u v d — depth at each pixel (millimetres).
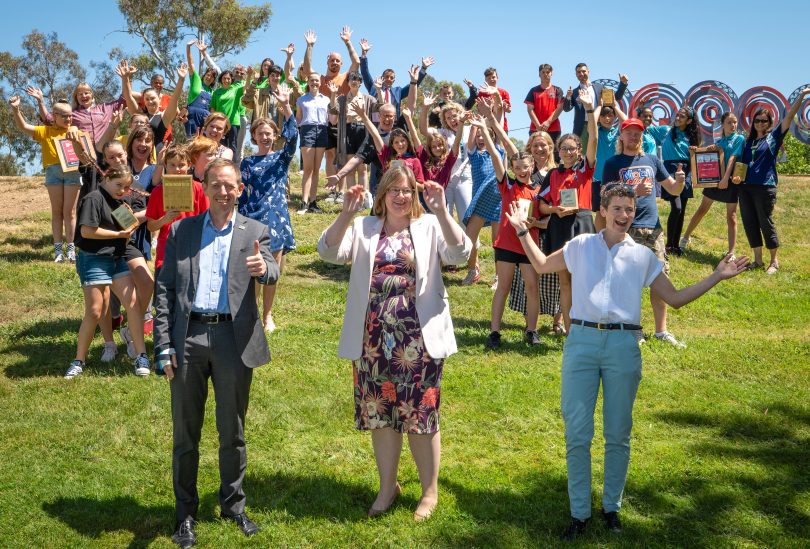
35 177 18156
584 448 4480
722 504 4945
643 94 17375
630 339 4453
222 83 13328
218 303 4391
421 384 4566
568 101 12930
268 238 4586
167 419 6035
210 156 6703
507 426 6109
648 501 4973
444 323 4637
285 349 7574
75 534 4516
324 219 12867
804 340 8719
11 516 4656
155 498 4957
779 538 4559
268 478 5191
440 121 11656
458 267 11195
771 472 5387
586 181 7684
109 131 8727
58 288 9438
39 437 5668
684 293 4457
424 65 11414
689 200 15672
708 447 5789
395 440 4762
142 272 6949
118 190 6703
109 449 5559
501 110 11086
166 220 6332
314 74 13039
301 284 9953
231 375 4367
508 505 4887
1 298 9016
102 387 6594
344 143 12516
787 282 11492
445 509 4793
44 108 10305
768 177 11781
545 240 7793
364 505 4891
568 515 4789
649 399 6773
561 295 8156
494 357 7715
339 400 6457
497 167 7871
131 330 6961
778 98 16703
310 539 4508
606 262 4504
